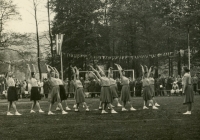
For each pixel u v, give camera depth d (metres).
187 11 51.56
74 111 18.23
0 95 37.34
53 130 11.20
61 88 19.27
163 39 51.78
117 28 52.41
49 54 49.66
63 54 48.00
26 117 15.42
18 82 37.78
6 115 16.61
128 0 53.78
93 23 51.44
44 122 13.39
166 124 12.11
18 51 44.09
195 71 53.25
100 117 14.77
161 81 36.25
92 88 35.78
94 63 51.59
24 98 35.94
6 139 9.74
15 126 12.36
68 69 49.00
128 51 52.47
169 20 52.72
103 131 10.79
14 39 43.62
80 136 9.99
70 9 49.22
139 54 52.31
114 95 19.20
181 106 20.09
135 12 51.06
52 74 16.84
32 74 18.00
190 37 50.62
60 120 13.95
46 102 27.34
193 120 13.09
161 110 17.61
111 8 54.06
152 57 47.31
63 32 47.62
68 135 10.19
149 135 9.95
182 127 11.31
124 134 10.18
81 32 48.03
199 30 50.44
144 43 50.50
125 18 52.00
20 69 43.84
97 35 49.31
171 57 53.00
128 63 52.91
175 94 36.34
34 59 45.53
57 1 48.00
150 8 52.50
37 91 17.94
